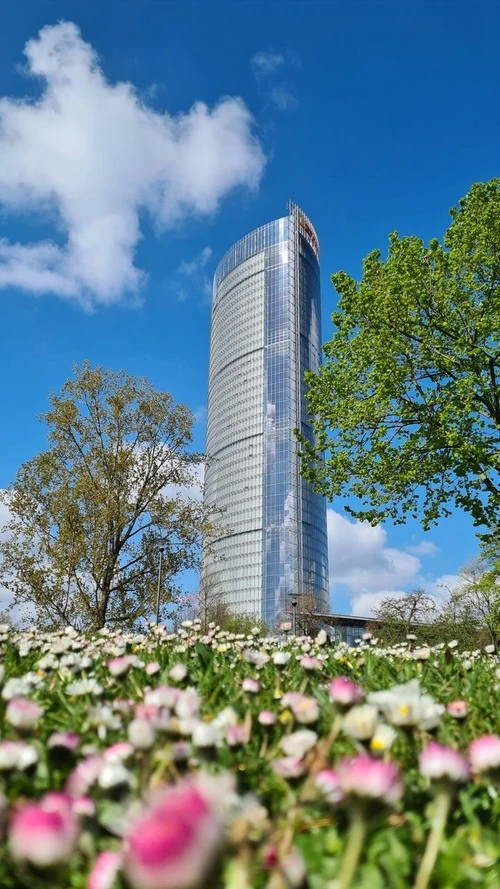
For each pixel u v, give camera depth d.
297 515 139.38
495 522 20.14
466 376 20.78
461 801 1.64
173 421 28.34
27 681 3.16
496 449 20.34
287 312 152.88
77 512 26.31
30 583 25.28
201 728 1.79
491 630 32.91
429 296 21.75
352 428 21.67
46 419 26.91
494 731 2.83
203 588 67.75
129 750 1.72
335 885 1.23
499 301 20.56
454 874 1.33
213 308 181.38
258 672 4.14
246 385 153.88
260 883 1.25
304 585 135.00
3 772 1.67
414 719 2.16
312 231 168.75
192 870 0.82
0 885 1.30
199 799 0.91
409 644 7.78
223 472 153.00
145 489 27.81
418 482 21.19
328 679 4.32
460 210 23.00
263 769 2.02
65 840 1.16
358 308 22.94
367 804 1.25
